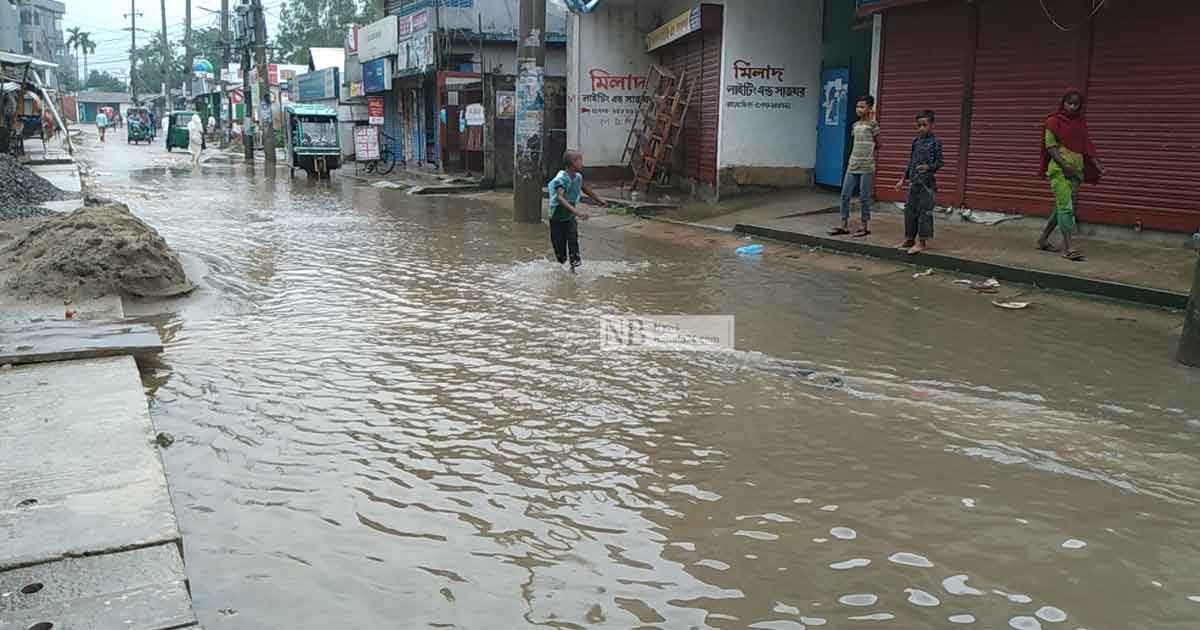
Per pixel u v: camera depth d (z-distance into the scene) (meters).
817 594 3.40
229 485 4.34
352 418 5.31
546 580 3.50
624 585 3.47
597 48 19.83
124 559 3.26
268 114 32.00
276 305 8.52
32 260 8.48
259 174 29.48
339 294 9.08
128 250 8.46
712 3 15.85
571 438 5.02
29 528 3.48
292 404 5.55
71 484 3.92
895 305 8.45
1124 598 3.38
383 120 31.16
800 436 5.04
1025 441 4.97
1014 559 3.67
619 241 13.23
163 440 4.91
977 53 11.96
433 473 4.52
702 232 13.76
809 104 16.38
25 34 90.50
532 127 15.27
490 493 4.29
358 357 6.65
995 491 4.31
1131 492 4.30
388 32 29.73
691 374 6.25
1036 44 11.16
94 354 6.15
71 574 3.15
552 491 4.32
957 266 9.85
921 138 10.30
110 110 78.38
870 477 4.48
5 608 2.92
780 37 16.02
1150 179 10.02
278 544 3.76
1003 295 8.80
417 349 6.90
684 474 4.52
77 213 9.03
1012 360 6.58
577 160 10.55
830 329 7.54
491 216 16.77
